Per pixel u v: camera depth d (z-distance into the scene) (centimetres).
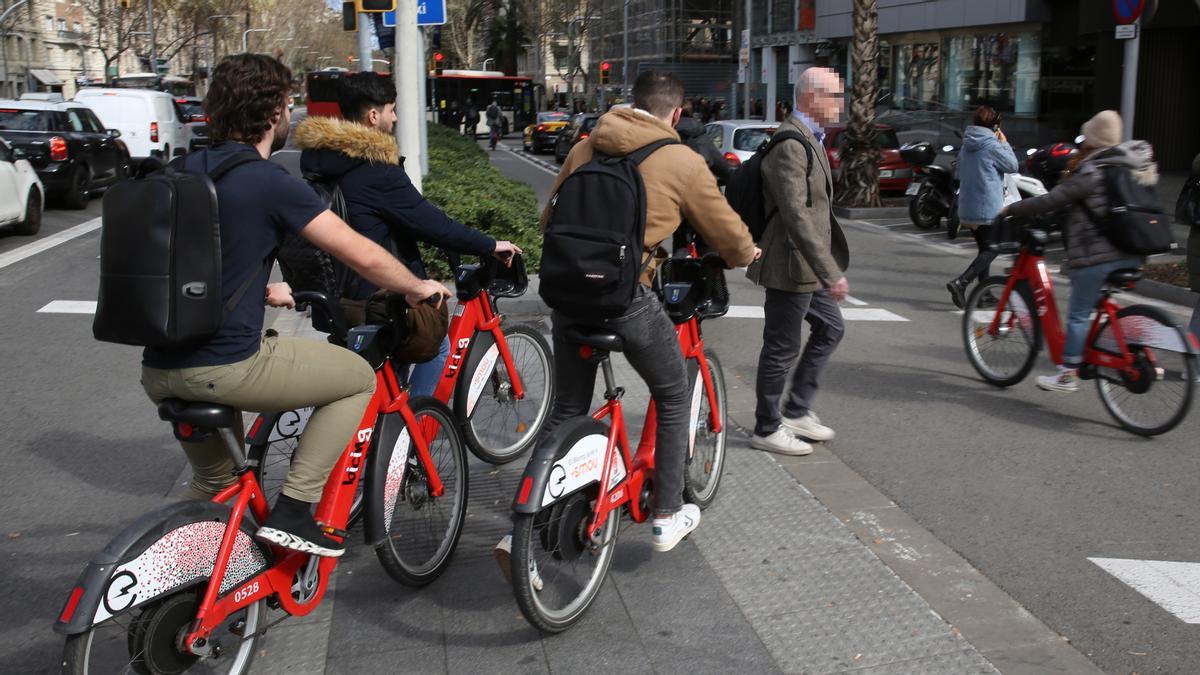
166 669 309
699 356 464
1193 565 446
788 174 504
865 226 1742
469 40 7556
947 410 677
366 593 418
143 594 295
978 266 977
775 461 563
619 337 377
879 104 3628
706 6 5778
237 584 325
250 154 318
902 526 477
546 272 368
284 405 329
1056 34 2781
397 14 1105
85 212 1836
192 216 294
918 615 392
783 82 4553
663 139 388
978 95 3127
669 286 446
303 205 314
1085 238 638
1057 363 674
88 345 854
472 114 4750
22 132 1811
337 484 358
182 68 9575
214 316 298
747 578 424
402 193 445
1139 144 629
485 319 533
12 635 389
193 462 349
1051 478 551
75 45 7381
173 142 2559
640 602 406
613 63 6856
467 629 389
